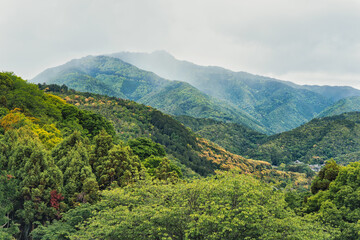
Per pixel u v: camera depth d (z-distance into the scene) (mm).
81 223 27469
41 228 26875
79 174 33625
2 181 28344
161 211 23766
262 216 23844
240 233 22828
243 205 23188
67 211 29172
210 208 24469
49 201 30047
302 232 22875
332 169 50531
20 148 32812
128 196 27641
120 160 37812
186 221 23891
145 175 36594
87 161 36062
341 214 33500
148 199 28438
